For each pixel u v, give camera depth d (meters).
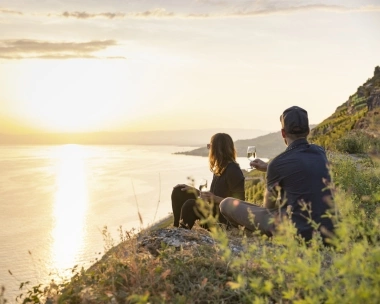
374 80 63.25
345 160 9.04
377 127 22.59
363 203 6.06
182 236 5.02
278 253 3.03
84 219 179.88
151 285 3.39
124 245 4.10
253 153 6.73
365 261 2.41
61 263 103.62
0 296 3.28
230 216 5.68
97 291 3.50
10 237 153.75
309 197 4.70
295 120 4.97
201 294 3.32
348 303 2.31
